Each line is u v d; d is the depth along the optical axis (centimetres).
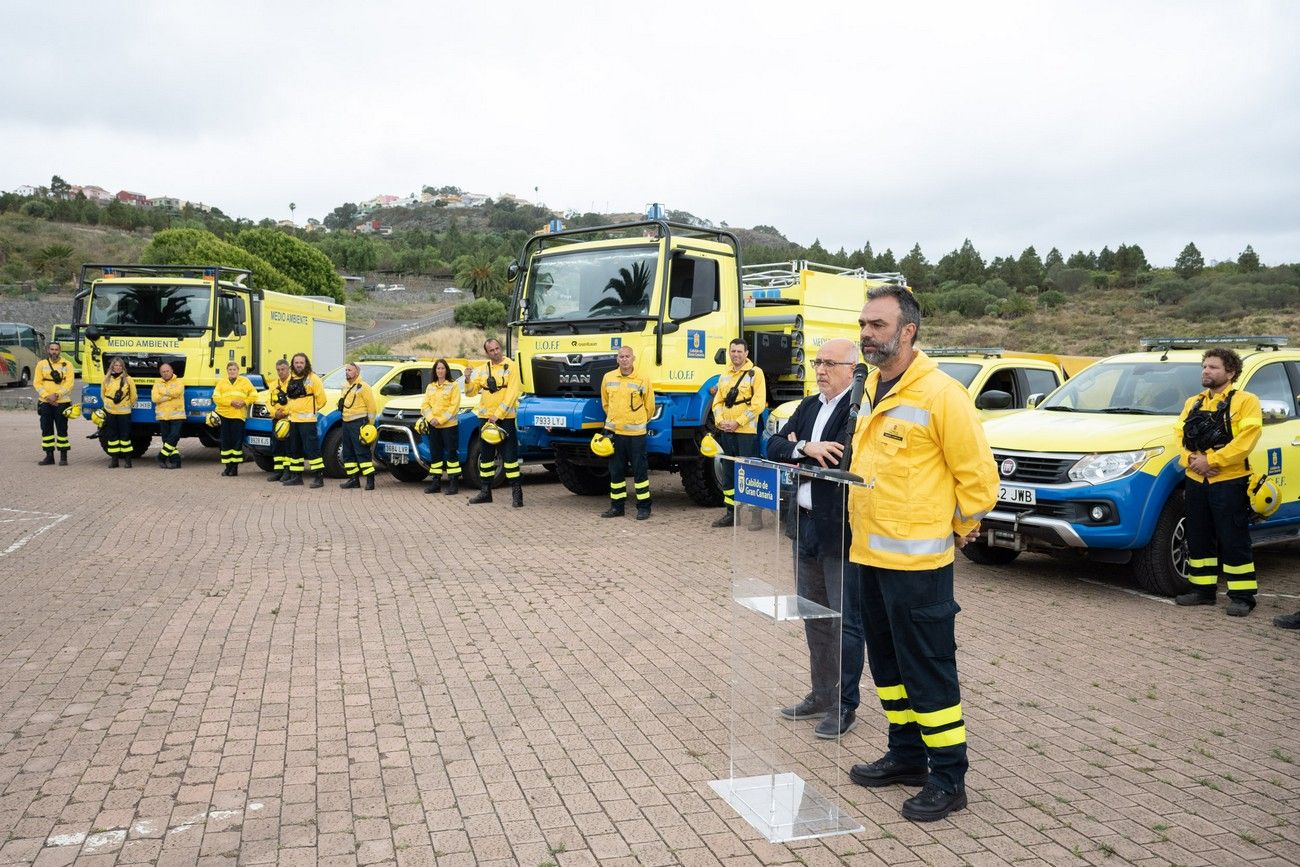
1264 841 360
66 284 6775
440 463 1332
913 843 360
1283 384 818
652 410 1066
